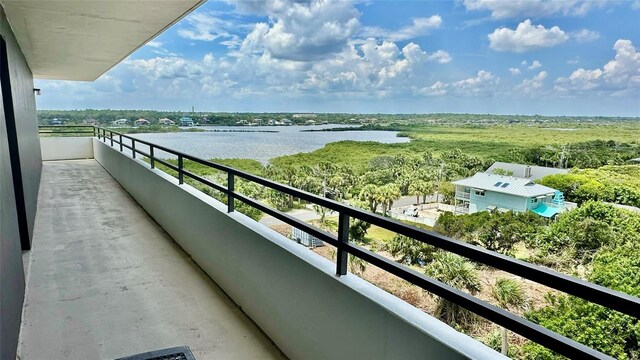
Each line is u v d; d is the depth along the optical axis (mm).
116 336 2080
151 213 4609
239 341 2062
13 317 1865
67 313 2309
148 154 4926
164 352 1942
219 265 2680
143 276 2877
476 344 1073
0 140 1873
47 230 4027
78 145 10812
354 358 1443
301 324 1781
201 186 3504
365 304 1374
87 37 4566
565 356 853
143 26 4027
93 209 4980
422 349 1153
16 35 4320
